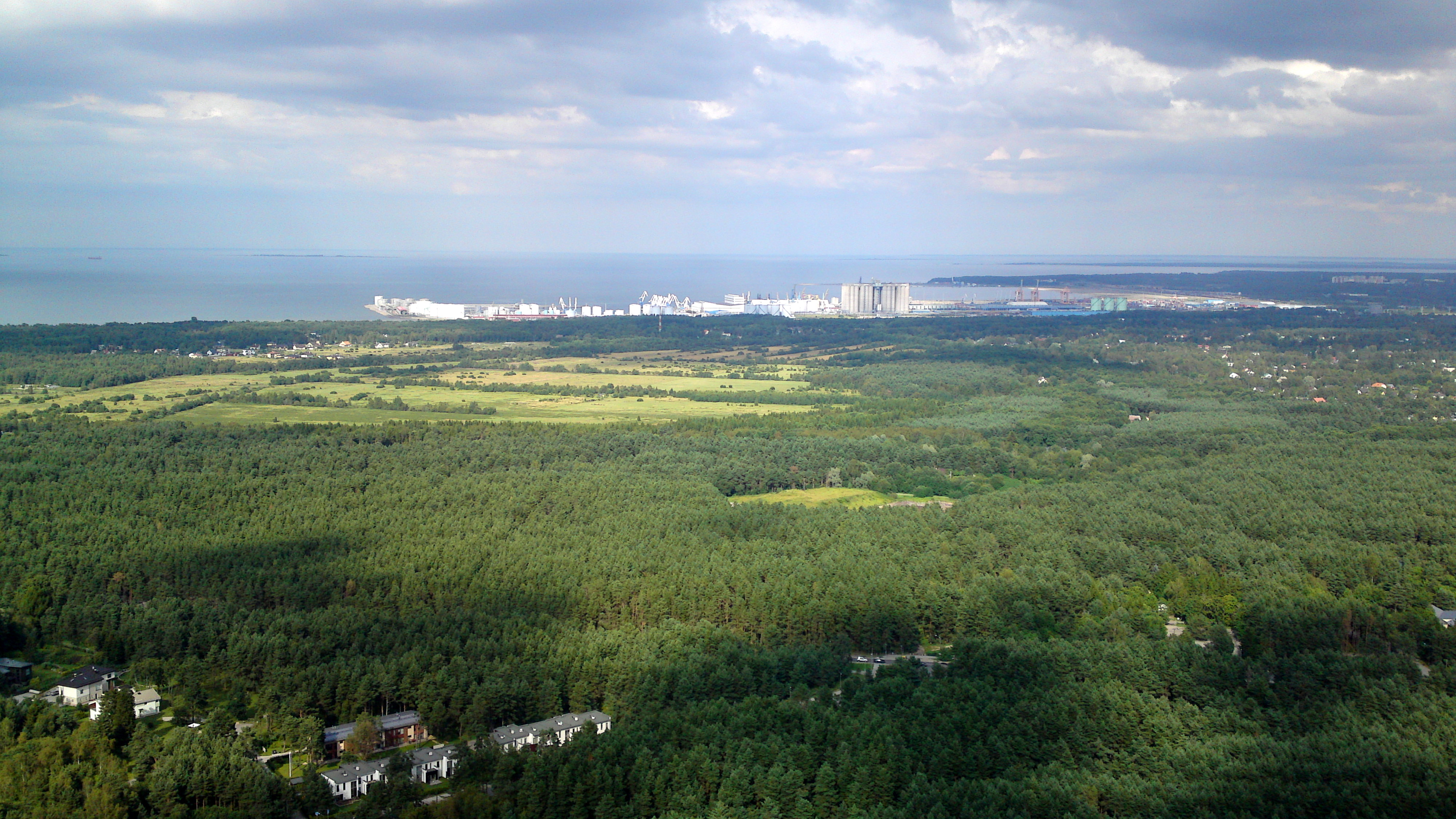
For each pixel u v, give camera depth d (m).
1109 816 183.50
